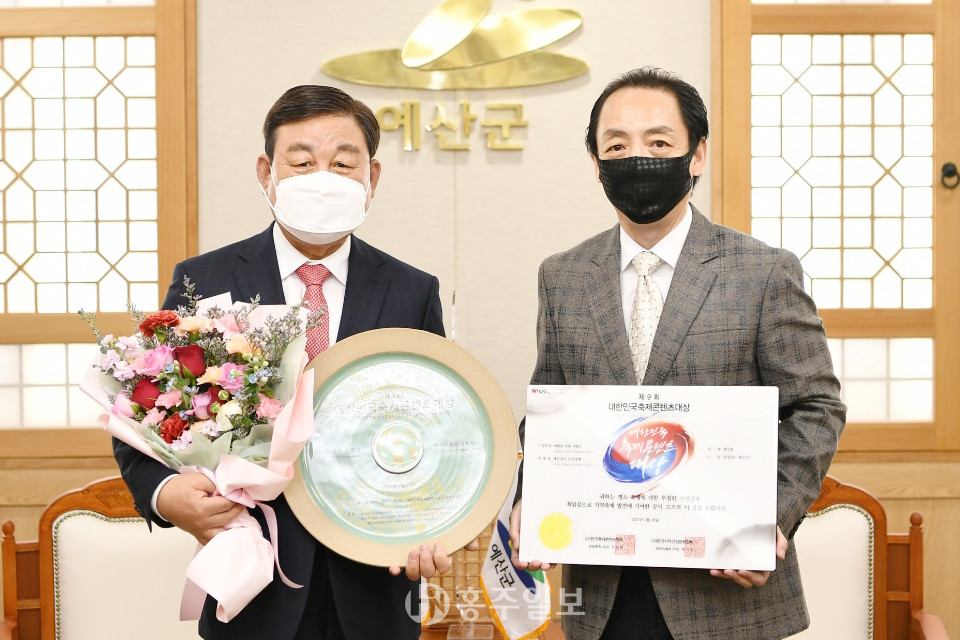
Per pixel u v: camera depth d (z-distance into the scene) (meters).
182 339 1.30
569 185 2.71
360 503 1.35
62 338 2.74
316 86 1.50
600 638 1.43
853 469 2.73
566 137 2.71
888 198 2.77
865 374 2.77
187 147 2.70
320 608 1.40
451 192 2.71
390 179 2.71
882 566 2.07
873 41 2.76
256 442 1.30
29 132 2.77
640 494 1.32
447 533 1.34
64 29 2.73
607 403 1.34
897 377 2.76
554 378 1.54
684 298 1.41
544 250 2.72
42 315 2.74
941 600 2.73
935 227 2.75
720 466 1.31
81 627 2.02
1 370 2.75
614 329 1.43
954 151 2.75
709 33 2.71
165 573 2.04
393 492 1.36
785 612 1.40
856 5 2.73
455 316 2.72
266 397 1.27
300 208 1.42
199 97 2.71
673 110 1.42
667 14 2.70
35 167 2.77
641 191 1.41
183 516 1.27
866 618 2.05
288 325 1.29
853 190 2.77
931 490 2.72
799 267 1.44
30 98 2.76
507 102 2.70
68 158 2.77
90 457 2.72
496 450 1.38
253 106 2.70
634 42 2.71
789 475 1.35
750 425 1.31
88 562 2.03
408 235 2.71
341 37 2.70
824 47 2.76
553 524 1.33
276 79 2.70
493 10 2.69
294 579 1.34
